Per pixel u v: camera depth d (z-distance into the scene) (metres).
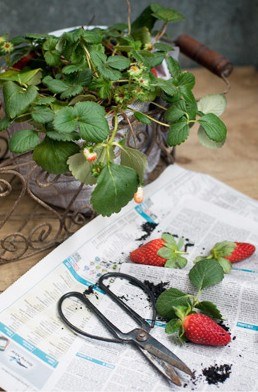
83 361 0.72
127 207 0.90
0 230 0.88
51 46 0.79
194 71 1.22
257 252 0.85
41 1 1.07
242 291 0.77
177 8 1.15
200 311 0.76
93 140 0.70
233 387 0.70
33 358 0.72
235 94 1.17
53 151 0.72
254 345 0.74
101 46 0.78
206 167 1.01
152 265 0.82
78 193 0.82
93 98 0.77
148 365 0.72
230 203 0.93
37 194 0.89
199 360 0.72
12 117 0.71
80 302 0.78
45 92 0.81
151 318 0.77
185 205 0.92
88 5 1.10
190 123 0.80
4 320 0.75
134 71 0.73
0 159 0.98
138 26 0.91
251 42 1.21
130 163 0.76
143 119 0.76
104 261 0.83
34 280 0.80
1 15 1.07
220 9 1.16
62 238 0.87
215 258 0.82
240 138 1.07
